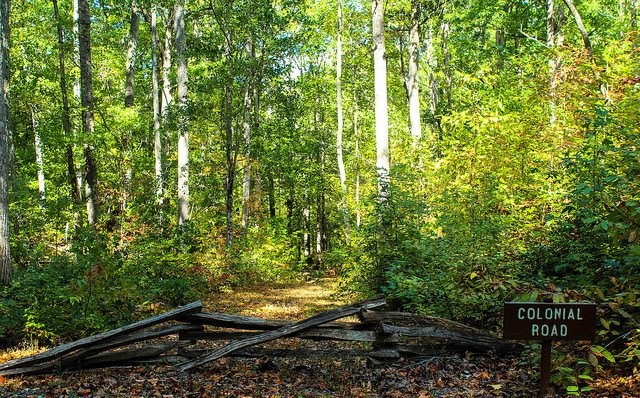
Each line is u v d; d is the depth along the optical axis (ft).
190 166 90.94
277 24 70.59
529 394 18.30
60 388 19.99
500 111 46.60
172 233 67.92
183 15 77.51
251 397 19.33
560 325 16.55
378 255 36.78
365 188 94.17
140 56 111.04
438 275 31.35
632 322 19.48
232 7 68.95
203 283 58.18
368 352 22.99
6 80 54.24
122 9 84.94
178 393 19.69
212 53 74.64
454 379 20.75
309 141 110.63
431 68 100.17
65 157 91.20
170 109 75.20
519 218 36.11
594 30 68.90
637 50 34.88
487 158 42.73
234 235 87.20
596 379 18.39
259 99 90.22
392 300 33.78
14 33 79.71
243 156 82.69
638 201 20.21
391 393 19.38
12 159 74.64
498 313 27.71
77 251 37.17
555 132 38.88
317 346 27.73
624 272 22.40
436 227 38.14
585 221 21.07
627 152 21.43
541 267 29.43
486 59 75.00
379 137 51.70
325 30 106.52
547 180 36.78
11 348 26.84
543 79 40.16
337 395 19.60
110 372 22.22
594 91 35.35
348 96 125.08
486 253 30.32
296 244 119.14
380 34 51.90
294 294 59.82
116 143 80.94
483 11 68.49
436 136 57.82
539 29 72.13
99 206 69.31
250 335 22.94
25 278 34.27
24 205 71.31
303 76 118.62
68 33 76.69
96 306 29.37
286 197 123.95
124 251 47.96
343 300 49.08
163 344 22.84
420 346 23.82
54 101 86.07
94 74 94.32
